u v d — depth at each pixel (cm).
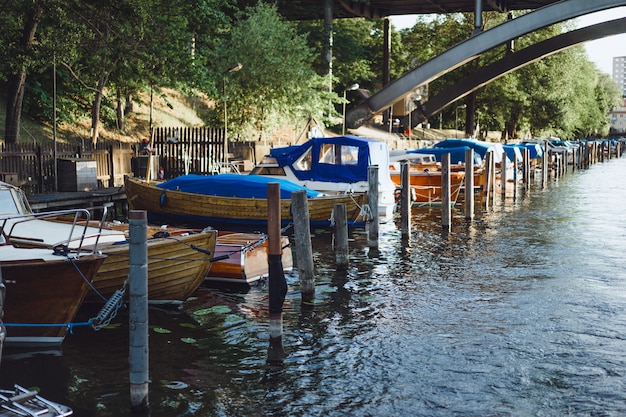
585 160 6062
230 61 3622
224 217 1975
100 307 1114
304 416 752
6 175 1973
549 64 7325
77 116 3356
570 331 1051
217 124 3712
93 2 2303
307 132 4150
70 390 802
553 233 2045
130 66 2611
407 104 7331
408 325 1080
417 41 7712
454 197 2875
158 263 1098
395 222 2292
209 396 799
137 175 2602
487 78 6475
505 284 1361
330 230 2039
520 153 4303
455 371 886
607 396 811
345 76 6612
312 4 5812
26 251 958
